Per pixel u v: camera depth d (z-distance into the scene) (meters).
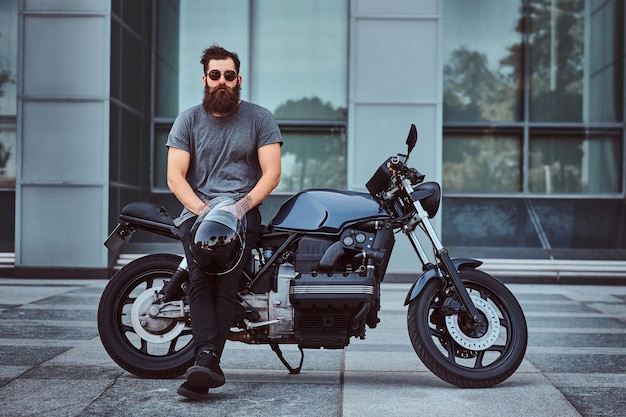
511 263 11.35
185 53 13.24
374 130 11.07
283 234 3.99
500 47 13.60
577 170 13.56
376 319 4.04
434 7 11.09
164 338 4.09
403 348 5.30
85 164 10.92
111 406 3.54
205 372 3.55
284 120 13.15
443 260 4.07
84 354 4.84
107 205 10.89
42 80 10.95
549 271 11.23
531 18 13.59
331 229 3.93
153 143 13.21
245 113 4.11
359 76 11.10
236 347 5.27
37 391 3.82
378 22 11.12
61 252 10.88
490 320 4.05
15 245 10.90
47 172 10.91
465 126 13.55
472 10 13.62
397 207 4.18
